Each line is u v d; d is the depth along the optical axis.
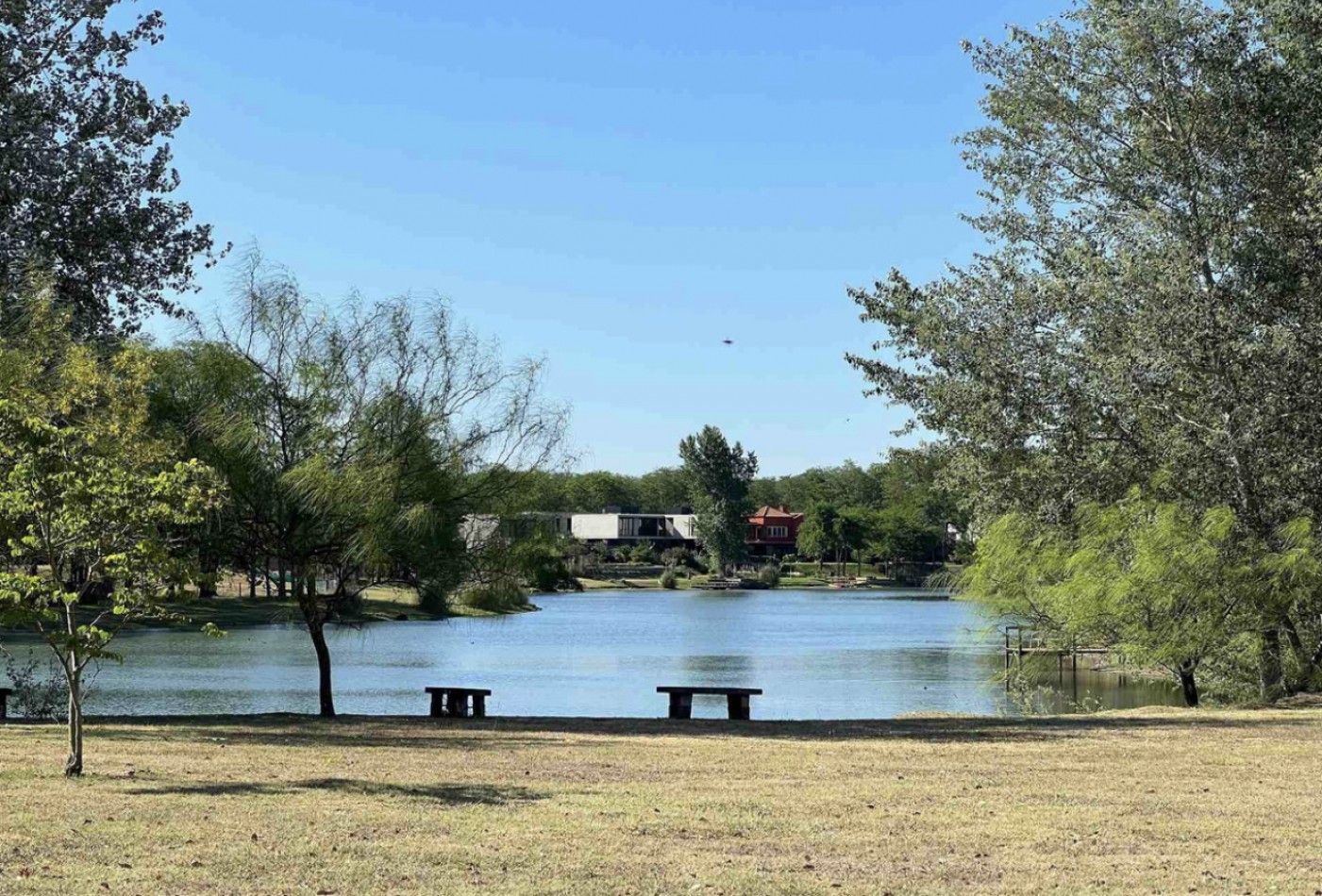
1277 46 26.53
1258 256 25.95
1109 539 27.73
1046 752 16.19
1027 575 31.14
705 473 159.25
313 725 19.94
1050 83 28.95
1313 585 25.44
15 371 18.50
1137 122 28.00
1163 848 9.70
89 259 24.92
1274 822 10.82
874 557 163.25
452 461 22.61
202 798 11.17
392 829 9.87
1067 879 8.60
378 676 40.62
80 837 9.15
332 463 22.05
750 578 151.12
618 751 16.12
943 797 12.09
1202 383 25.78
